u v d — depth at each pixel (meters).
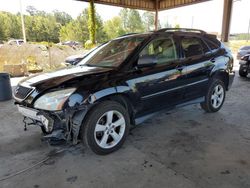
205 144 2.96
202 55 3.79
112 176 2.29
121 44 3.38
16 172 2.37
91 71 2.83
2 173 2.36
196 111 4.35
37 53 12.25
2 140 3.14
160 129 3.49
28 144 3.02
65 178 2.26
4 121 3.90
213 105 4.20
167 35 3.37
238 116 4.06
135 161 2.57
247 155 2.66
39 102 2.45
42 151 2.83
